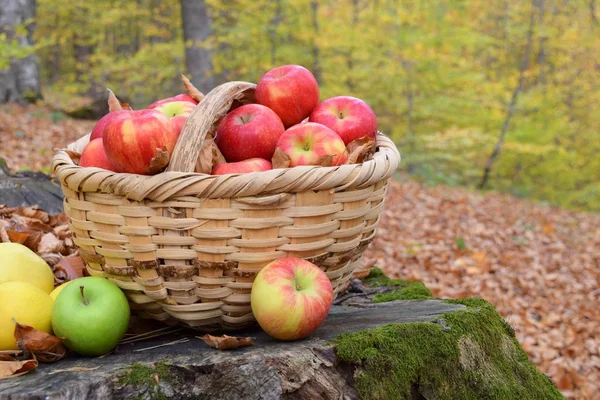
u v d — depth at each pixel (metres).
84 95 16.62
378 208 1.37
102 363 1.17
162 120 1.21
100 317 1.18
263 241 1.19
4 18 9.41
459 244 5.27
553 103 10.16
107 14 12.66
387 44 9.16
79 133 8.44
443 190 8.59
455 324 1.41
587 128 11.62
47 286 1.39
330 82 9.66
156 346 1.28
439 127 10.00
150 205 1.17
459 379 1.33
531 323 3.93
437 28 9.05
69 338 1.18
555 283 4.91
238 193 1.14
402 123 10.15
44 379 1.07
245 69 10.12
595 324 4.05
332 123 1.50
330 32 9.26
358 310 1.60
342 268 1.36
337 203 1.24
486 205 7.83
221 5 9.77
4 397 0.99
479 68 10.03
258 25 9.62
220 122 1.44
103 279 1.25
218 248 1.18
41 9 14.64
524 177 11.52
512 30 10.08
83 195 1.24
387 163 1.32
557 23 10.27
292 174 1.16
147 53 11.25
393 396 1.22
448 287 4.36
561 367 3.30
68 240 1.90
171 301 1.24
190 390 1.13
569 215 8.52
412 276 4.38
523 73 10.02
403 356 1.26
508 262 5.21
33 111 9.48
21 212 2.04
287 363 1.15
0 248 1.36
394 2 9.34
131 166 1.19
